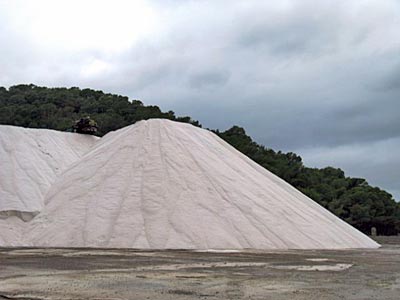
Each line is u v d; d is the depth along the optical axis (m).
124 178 29.16
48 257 17.61
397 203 81.62
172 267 14.32
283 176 78.06
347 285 10.98
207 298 8.89
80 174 31.11
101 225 25.30
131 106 84.12
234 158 34.72
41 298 8.81
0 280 11.19
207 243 23.75
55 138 39.53
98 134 69.56
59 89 92.12
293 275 12.80
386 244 37.31
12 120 72.94
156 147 31.91
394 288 10.61
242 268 14.35
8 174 31.67
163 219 25.30
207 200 27.14
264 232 25.48
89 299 8.71
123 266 14.48
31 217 28.20
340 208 76.62
